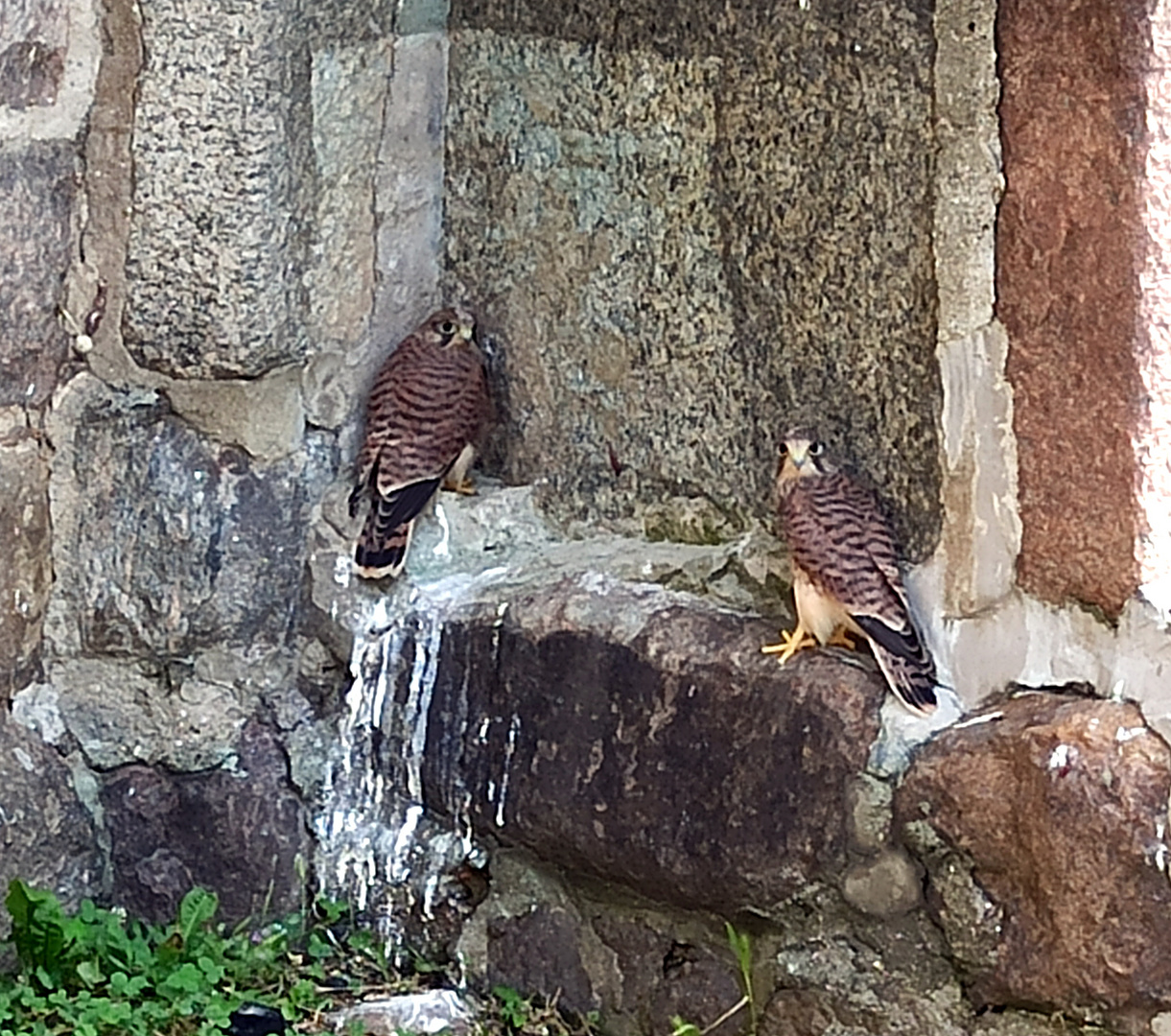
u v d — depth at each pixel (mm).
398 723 3543
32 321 3441
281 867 3633
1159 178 2699
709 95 3246
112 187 3428
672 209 3342
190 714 3613
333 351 3594
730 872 3186
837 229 3094
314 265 3516
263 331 3416
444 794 3514
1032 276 2838
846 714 3061
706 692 3203
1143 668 2814
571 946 3461
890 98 2977
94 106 3408
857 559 3033
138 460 3551
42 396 3498
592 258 3482
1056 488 2869
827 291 3131
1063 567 2881
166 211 3381
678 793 3232
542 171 3531
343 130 3506
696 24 3240
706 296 3326
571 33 3432
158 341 3443
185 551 3561
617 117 3393
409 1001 3473
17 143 3355
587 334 3516
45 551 3561
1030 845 2891
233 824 3627
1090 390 2803
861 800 3041
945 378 2980
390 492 3484
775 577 3293
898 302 3029
